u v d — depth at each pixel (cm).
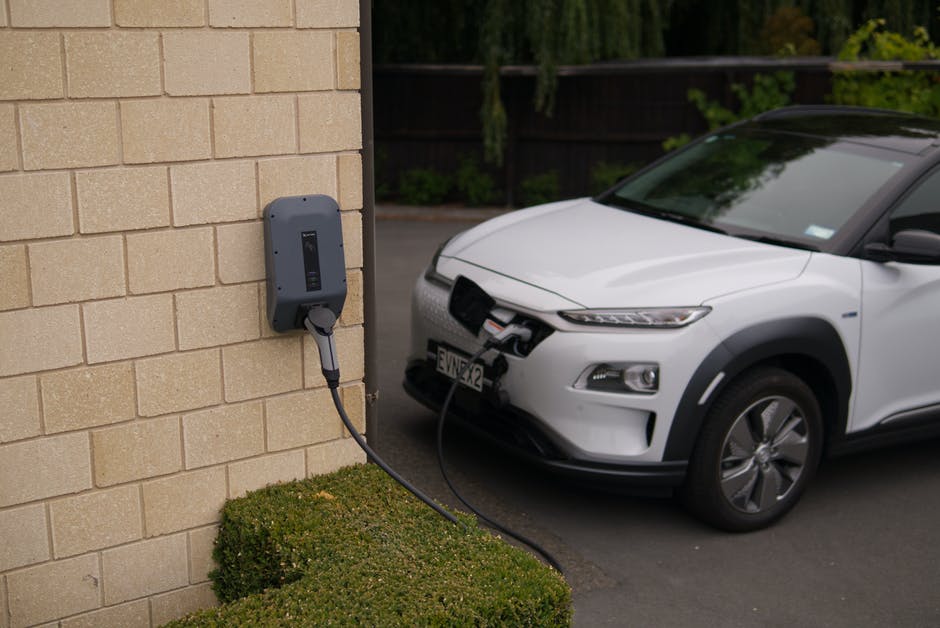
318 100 338
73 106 298
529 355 437
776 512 467
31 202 296
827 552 451
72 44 295
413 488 342
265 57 326
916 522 484
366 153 358
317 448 363
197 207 323
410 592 295
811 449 470
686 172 566
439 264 505
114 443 322
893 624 399
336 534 327
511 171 1298
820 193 509
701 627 390
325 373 338
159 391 327
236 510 340
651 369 422
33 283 300
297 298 335
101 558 327
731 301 435
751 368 446
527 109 1296
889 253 469
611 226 512
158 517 335
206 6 313
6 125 290
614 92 1275
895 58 1180
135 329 319
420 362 507
